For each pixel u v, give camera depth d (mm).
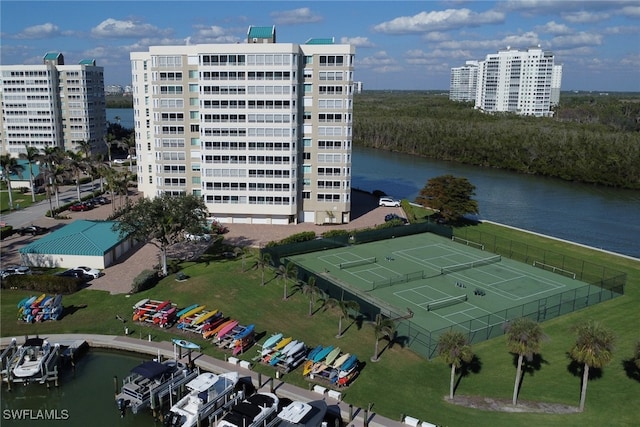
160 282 79688
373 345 62344
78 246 86250
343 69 109688
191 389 52312
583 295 78250
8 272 80875
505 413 49875
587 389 53781
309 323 67688
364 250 101312
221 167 112125
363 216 125812
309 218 118562
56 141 191250
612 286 82062
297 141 112500
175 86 111188
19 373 54750
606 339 48375
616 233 124000
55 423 51562
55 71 189250
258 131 109938
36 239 102125
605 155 192375
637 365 52062
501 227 120062
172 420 49844
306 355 59688
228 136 110375
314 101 111688
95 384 56844
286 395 53125
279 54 106062
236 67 106875
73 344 61688
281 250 95750
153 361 55812
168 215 80562
